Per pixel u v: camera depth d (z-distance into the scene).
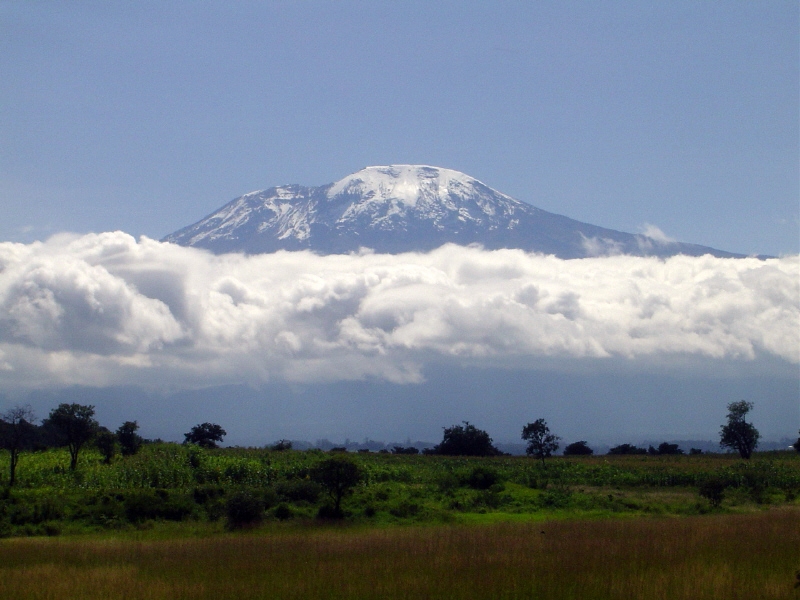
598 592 23.69
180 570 28.69
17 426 55.59
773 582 24.22
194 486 55.59
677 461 101.62
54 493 50.31
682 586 24.16
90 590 25.42
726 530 35.62
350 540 34.72
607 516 49.00
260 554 31.59
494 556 29.58
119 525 44.81
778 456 116.38
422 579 25.59
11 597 24.66
